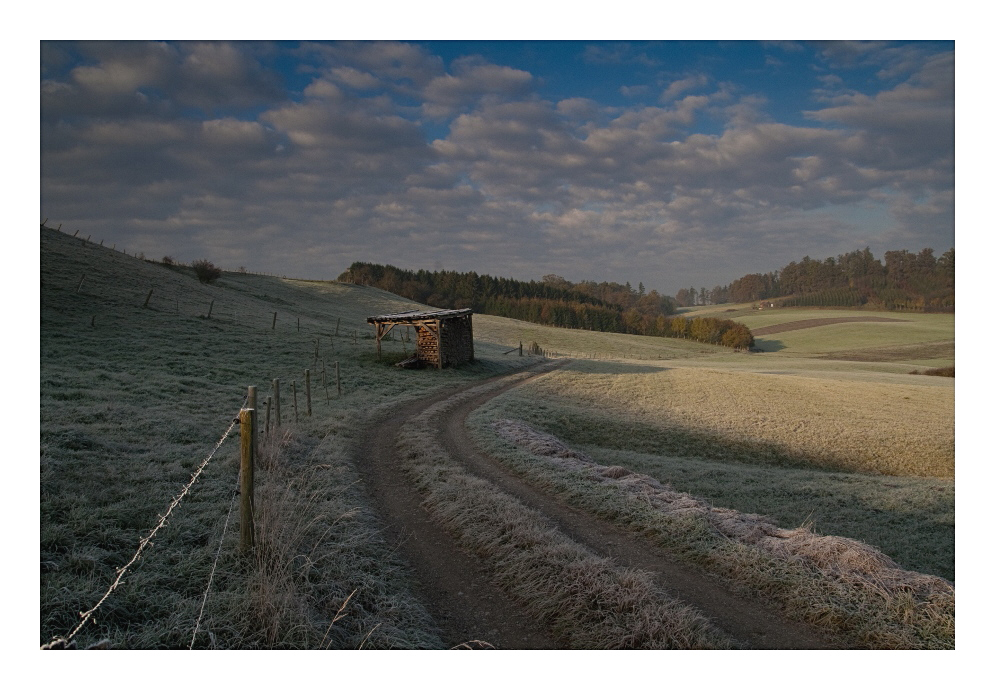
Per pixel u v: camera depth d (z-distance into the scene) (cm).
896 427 3019
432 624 728
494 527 1016
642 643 678
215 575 723
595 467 1573
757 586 830
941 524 1562
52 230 5138
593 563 843
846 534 1497
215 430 1602
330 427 1914
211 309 4222
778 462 2555
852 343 12431
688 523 1033
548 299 17750
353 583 774
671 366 5562
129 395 1869
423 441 1789
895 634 695
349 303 9494
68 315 3234
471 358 4591
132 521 855
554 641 704
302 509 997
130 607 640
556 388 3678
